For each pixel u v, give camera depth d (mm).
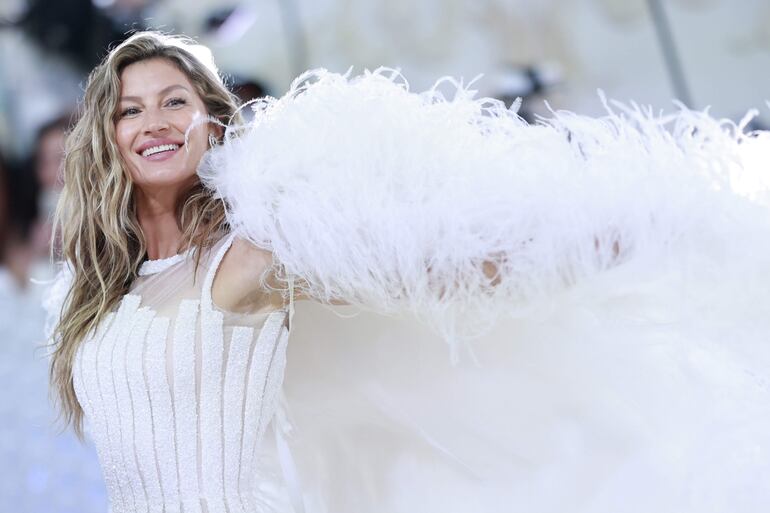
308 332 2701
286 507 2742
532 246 2111
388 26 9141
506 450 2617
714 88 9383
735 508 2250
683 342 2277
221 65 8539
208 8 8422
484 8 9242
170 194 2551
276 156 2230
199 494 2248
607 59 9297
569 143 2174
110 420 2312
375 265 2148
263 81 8461
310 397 2736
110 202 2520
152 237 2574
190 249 2445
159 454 2254
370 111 2215
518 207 2090
